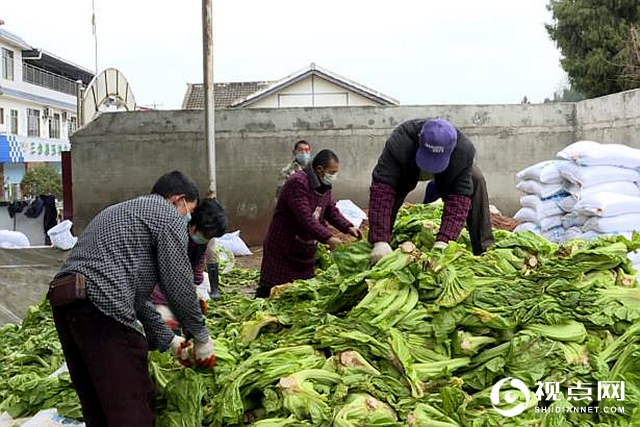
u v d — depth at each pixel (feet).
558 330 12.10
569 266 14.05
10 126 131.75
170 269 10.81
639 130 34.94
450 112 42.73
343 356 11.37
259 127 42.63
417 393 10.94
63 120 159.74
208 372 11.76
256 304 16.60
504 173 42.75
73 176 42.80
